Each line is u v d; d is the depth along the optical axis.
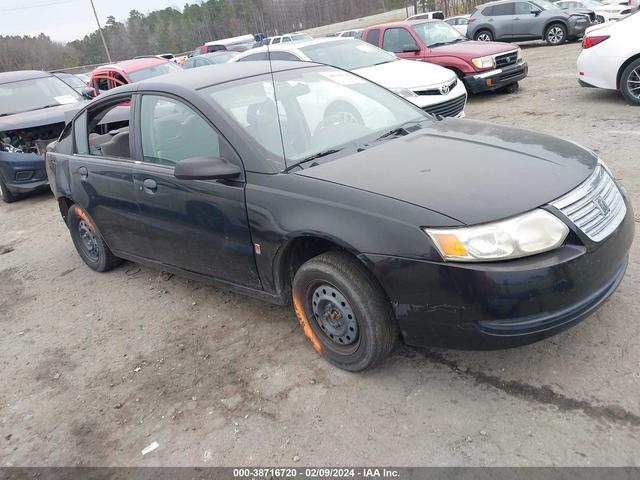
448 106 7.86
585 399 2.55
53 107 8.55
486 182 2.62
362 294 2.69
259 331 3.59
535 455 2.31
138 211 3.90
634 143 5.95
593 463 2.23
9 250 6.23
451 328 2.49
